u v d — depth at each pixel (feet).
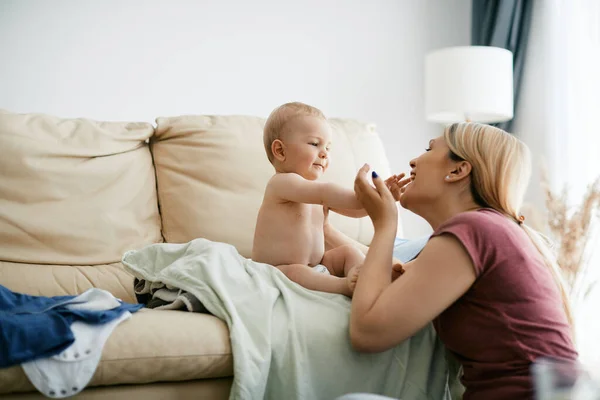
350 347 3.85
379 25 10.73
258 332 3.78
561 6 9.52
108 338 3.51
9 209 5.75
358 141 7.36
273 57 10.03
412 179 4.35
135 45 9.23
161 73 9.37
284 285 4.21
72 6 8.91
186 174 6.56
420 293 3.51
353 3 10.54
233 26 9.78
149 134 6.71
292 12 10.14
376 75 10.72
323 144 4.88
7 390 3.31
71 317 3.54
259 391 3.64
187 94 9.52
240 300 3.98
